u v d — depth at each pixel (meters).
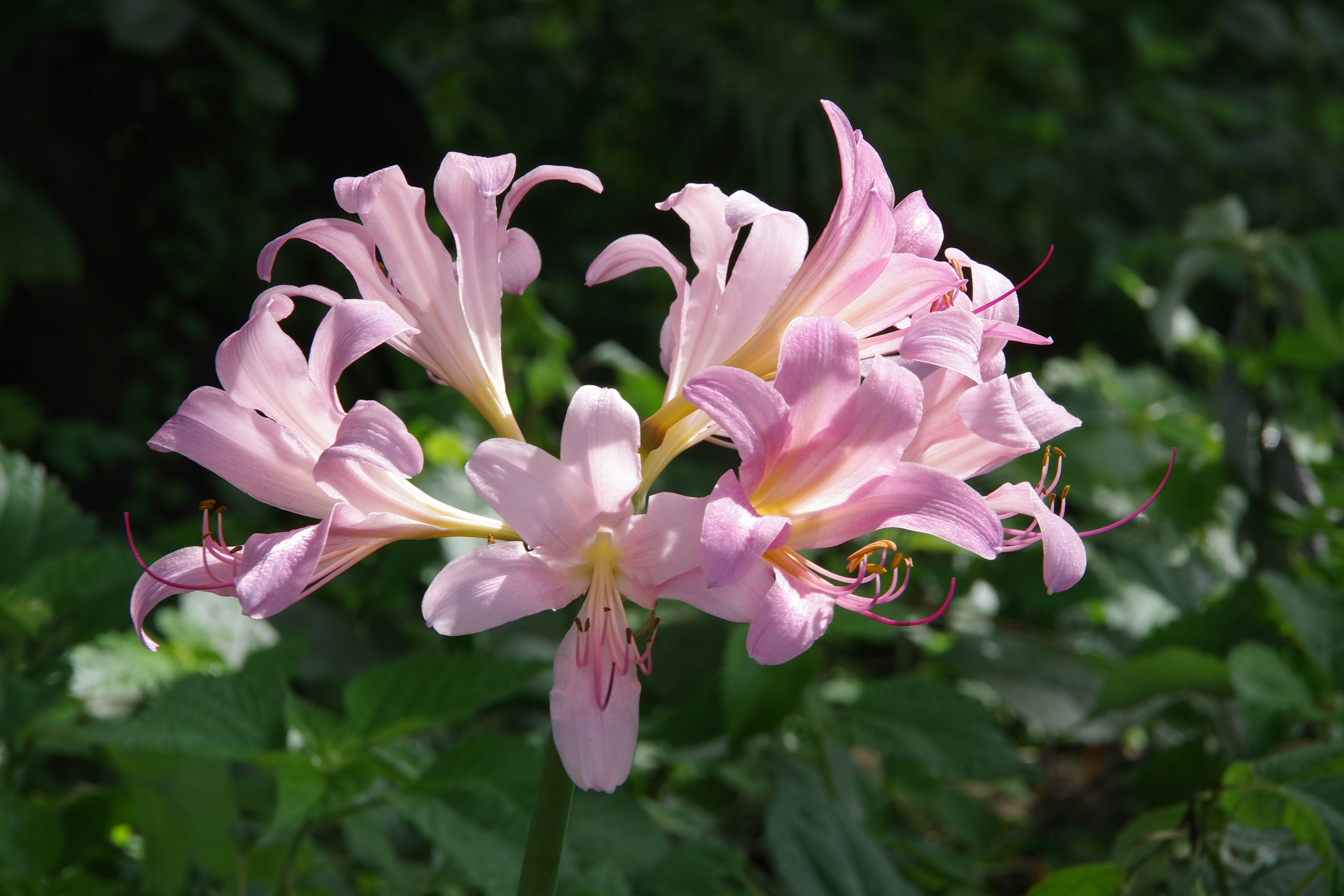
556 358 1.18
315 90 2.67
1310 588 0.95
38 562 0.88
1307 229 2.59
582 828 0.81
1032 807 1.29
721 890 0.81
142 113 2.54
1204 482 1.18
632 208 2.93
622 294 2.66
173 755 0.77
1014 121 2.72
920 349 0.60
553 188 2.85
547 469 0.60
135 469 2.43
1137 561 1.07
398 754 0.80
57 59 2.40
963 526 0.60
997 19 2.88
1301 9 2.92
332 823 0.95
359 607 1.16
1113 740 1.16
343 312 0.62
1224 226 1.22
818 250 0.64
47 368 2.42
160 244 2.56
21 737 0.81
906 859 0.95
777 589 0.60
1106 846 1.00
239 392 0.62
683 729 0.95
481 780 0.74
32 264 2.17
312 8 2.50
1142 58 2.85
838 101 2.70
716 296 0.66
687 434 0.66
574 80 2.97
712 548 0.58
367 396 2.19
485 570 0.61
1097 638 1.17
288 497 0.63
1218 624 0.97
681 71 2.83
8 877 0.77
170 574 0.63
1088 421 1.25
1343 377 1.84
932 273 0.63
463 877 0.81
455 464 1.13
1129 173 2.77
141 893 0.78
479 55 2.84
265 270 0.64
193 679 0.75
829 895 0.77
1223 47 3.19
